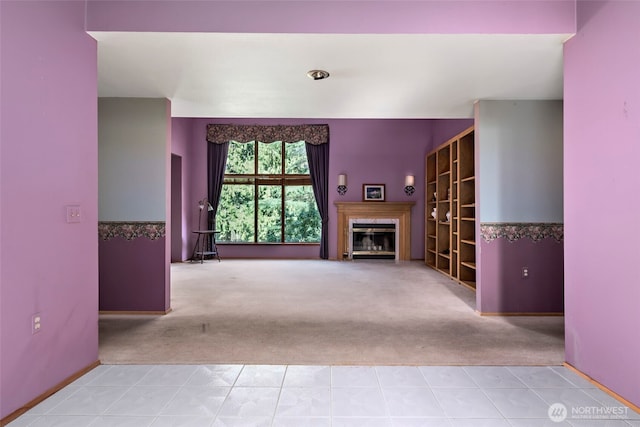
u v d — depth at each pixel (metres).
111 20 2.83
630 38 2.34
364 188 9.48
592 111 2.67
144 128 4.45
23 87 2.28
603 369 2.59
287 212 9.77
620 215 2.42
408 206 9.35
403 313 4.55
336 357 3.16
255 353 3.24
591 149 2.68
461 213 6.36
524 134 4.47
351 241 9.41
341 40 2.96
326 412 2.28
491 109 4.47
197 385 2.64
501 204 4.48
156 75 3.70
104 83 3.94
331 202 9.51
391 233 9.48
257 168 9.78
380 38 2.92
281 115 5.28
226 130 9.46
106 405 2.35
